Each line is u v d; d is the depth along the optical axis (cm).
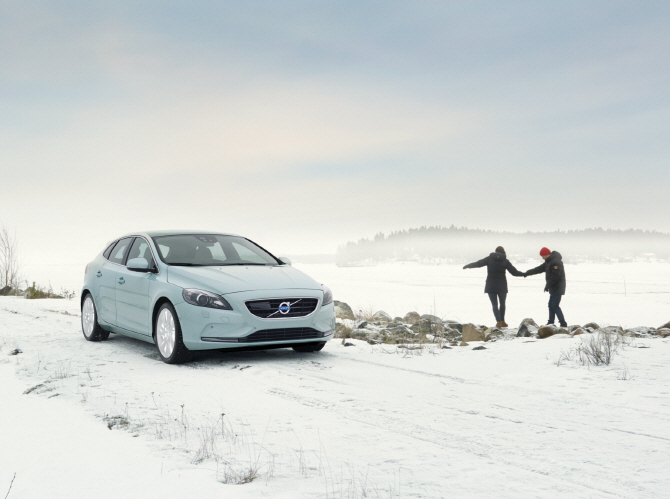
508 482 347
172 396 572
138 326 831
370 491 332
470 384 629
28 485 340
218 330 716
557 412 511
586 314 4672
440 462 383
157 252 839
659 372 666
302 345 839
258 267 839
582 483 346
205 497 321
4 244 2389
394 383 634
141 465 374
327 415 503
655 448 412
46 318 1302
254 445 419
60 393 582
